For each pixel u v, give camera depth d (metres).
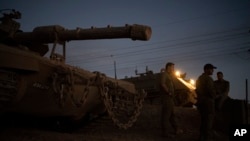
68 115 7.57
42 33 7.23
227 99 9.00
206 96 7.10
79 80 6.47
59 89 5.82
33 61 5.48
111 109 6.80
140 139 7.28
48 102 6.36
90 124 8.98
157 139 7.45
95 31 7.09
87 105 7.82
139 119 10.27
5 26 7.15
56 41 7.25
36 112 6.51
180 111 11.38
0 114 5.95
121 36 6.97
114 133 8.14
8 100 5.45
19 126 7.82
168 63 7.89
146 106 13.20
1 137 5.98
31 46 7.87
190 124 9.64
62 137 6.38
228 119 8.88
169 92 7.73
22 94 5.64
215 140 7.74
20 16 7.55
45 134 6.61
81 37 7.24
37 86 5.83
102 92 6.49
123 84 8.38
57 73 5.83
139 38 6.91
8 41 7.40
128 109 8.29
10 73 5.27
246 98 8.89
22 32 7.57
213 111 7.10
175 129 8.12
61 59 7.20
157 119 10.30
